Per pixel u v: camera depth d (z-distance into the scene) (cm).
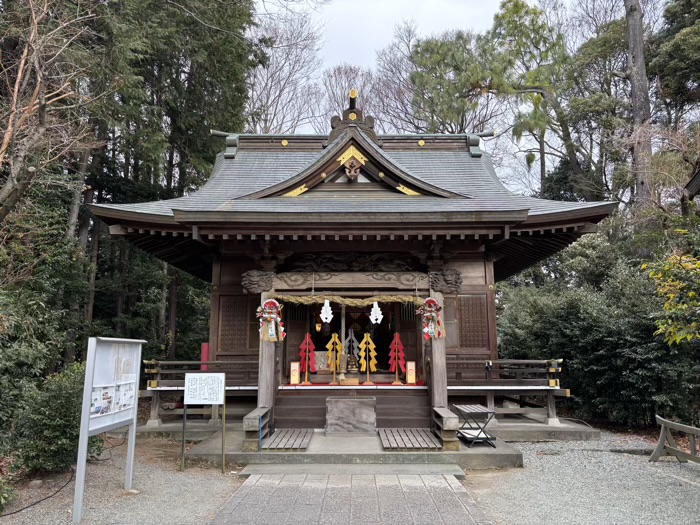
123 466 685
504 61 2316
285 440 750
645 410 1029
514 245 1073
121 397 544
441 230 841
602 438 944
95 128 1325
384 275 885
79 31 909
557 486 606
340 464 681
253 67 1848
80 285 1317
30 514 483
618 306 1173
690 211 1295
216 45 1612
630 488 599
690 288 704
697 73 2041
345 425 805
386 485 580
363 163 1020
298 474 632
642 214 1583
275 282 884
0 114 828
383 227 838
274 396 855
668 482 628
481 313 1027
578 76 2484
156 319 1880
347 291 892
